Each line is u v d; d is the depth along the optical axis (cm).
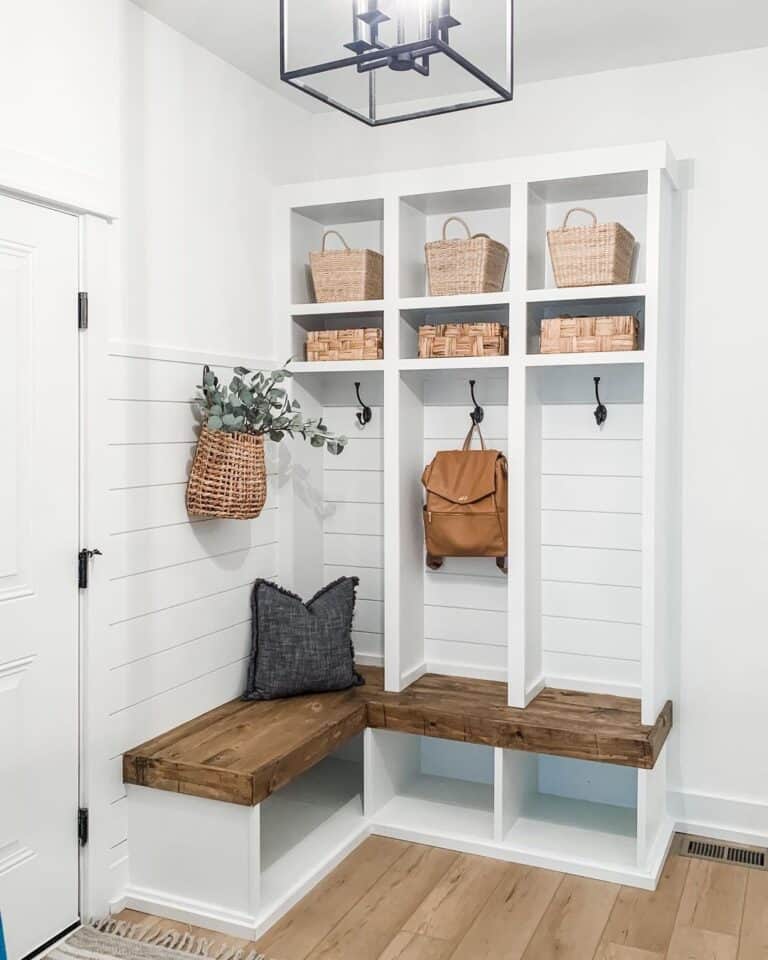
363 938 262
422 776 371
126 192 276
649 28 297
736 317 319
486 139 351
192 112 305
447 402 356
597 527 338
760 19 291
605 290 303
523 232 312
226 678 328
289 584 358
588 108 335
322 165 378
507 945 258
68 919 264
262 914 266
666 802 334
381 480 371
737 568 323
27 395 244
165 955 252
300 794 352
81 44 257
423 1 157
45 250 248
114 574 273
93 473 264
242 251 333
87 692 265
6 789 242
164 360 292
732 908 278
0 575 238
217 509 296
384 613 368
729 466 322
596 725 303
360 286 338
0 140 231
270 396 312
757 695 322
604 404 335
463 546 329
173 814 275
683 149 323
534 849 306
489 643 358
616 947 257
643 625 304
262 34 300
